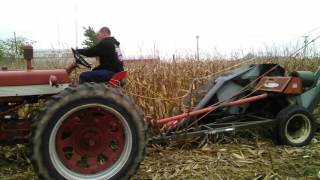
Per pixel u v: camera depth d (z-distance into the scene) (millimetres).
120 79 4605
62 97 3580
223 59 9430
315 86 5828
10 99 4055
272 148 5355
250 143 5605
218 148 5281
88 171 3742
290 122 5508
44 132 3520
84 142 3826
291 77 5625
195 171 4402
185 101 6199
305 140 5539
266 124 5551
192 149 5328
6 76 3891
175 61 7883
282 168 4488
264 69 5949
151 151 5199
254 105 5984
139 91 6508
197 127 5398
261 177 4195
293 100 5742
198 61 8547
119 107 3738
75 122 3789
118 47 5449
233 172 4367
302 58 9695
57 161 3611
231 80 5750
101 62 5340
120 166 3787
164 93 6492
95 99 3656
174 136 5148
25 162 4668
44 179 3564
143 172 4391
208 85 6164
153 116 6316
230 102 5570
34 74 3969
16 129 4180
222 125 5559
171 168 4508
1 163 4668
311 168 4438
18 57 9898
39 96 4105
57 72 4039
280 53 10156
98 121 3855
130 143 3795
